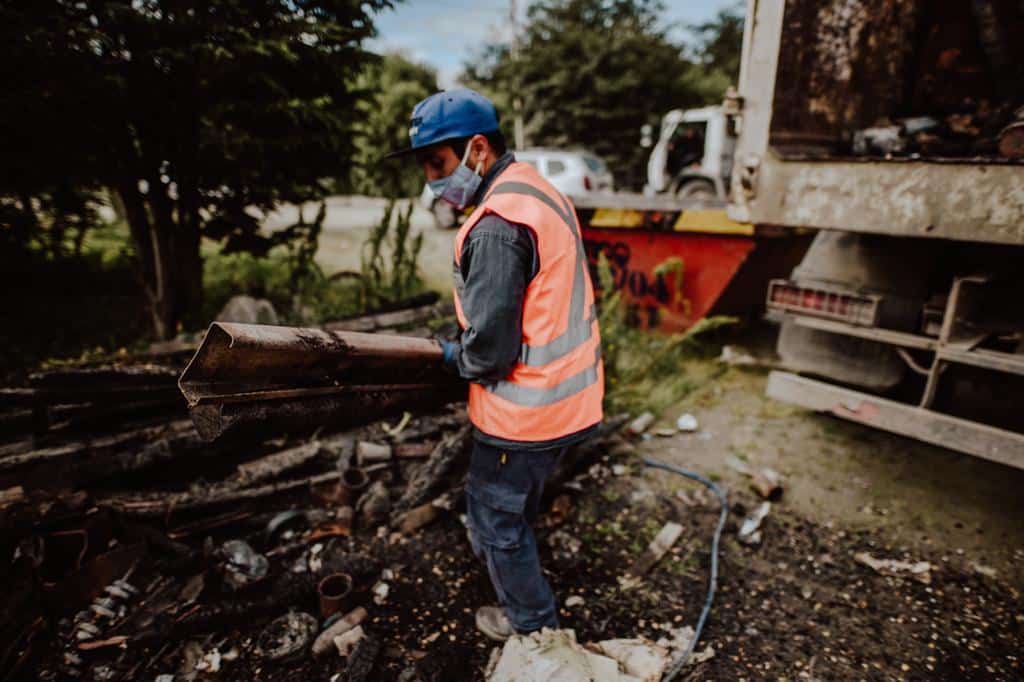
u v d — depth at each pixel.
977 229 2.22
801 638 2.10
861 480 3.12
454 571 2.39
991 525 2.72
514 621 1.91
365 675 1.85
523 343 1.62
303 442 2.97
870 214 2.51
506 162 1.70
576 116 18.47
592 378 1.75
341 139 4.85
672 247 4.72
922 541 2.61
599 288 5.34
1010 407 2.43
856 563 2.49
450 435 3.04
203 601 2.11
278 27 4.08
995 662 1.99
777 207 2.86
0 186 4.02
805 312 2.97
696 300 4.70
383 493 2.66
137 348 4.40
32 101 3.41
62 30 3.32
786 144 2.95
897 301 2.74
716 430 3.70
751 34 2.87
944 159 2.26
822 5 2.92
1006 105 3.14
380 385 1.80
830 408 2.80
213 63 3.84
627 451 3.39
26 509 2.04
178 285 4.83
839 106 3.21
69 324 4.84
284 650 1.92
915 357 2.79
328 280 5.68
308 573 2.28
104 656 1.90
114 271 6.29
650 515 2.82
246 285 5.87
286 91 4.20
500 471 1.73
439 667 1.89
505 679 1.72
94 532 2.16
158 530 2.33
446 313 4.01
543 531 2.67
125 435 2.58
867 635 2.11
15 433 2.51
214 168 4.36
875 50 3.29
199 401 1.37
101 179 4.21
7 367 3.86
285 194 4.84
